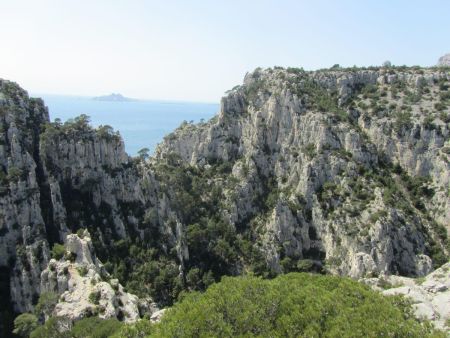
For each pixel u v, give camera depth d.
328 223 149.25
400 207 144.25
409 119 168.25
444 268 71.00
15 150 122.62
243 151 185.62
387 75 195.62
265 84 197.62
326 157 160.62
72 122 147.38
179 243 139.25
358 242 136.62
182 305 53.28
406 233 136.88
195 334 45.12
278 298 49.66
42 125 140.00
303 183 159.38
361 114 179.12
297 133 174.00
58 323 87.25
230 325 45.59
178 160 186.88
